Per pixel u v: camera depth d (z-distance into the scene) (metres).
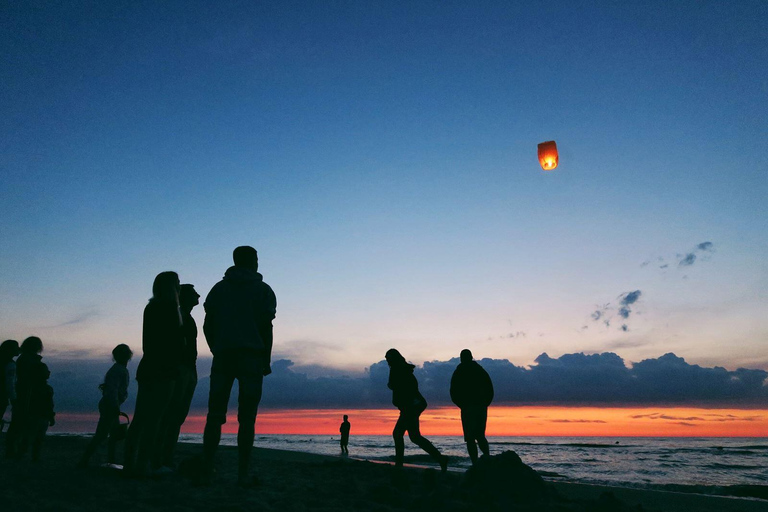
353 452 23.92
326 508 3.14
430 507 3.35
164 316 4.02
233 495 3.33
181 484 3.70
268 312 3.92
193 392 5.06
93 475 3.88
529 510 3.21
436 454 6.79
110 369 5.49
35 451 6.21
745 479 16.02
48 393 6.32
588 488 6.20
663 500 5.33
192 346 5.02
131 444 3.86
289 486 4.21
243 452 3.87
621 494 5.70
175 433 4.98
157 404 3.89
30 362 6.30
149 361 3.94
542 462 24.36
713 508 4.82
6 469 3.99
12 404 6.04
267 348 3.93
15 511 2.47
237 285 3.92
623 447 47.66
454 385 7.00
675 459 27.42
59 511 2.54
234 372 3.83
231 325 3.84
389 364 7.11
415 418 6.87
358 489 4.07
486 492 3.46
